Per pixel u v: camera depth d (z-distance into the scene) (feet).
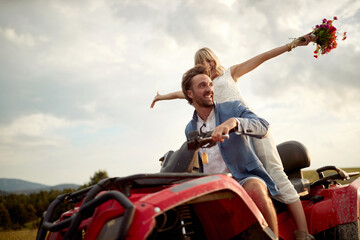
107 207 5.41
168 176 5.99
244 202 6.28
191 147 6.95
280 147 12.46
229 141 8.46
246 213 6.44
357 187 11.00
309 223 10.52
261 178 8.20
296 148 12.15
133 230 4.77
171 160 7.26
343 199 10.73
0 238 38.75
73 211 6.61
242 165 8.30
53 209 6.72
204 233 6.98
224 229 6.76
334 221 10.55
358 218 10.61
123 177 5.83
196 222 6.96
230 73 12.92
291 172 12.28
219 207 6.63
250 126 7.60
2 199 198.08
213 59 13.37
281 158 12.26
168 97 15.11
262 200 7.43
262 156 10.15
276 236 6.99
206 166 8.96
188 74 9.19
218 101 12.89
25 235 40.73
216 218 6.77
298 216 9.76
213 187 5.78
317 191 11.48
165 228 5.96
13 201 197.16
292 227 9.99
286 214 10.02
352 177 12.67
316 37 12.87
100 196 5.19
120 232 4.68
